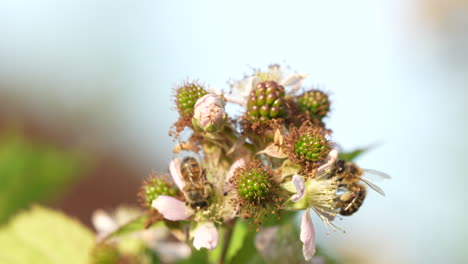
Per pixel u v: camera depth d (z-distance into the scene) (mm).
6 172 291
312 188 226
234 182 226
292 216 236
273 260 236
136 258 272
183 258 256
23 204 294
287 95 245
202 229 227
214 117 223
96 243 271
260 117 229
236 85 243
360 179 247
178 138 233
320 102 243
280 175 227
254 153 234
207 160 234
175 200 229
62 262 274
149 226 233
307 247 222
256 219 225
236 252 234
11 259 272
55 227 279
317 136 226
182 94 232
